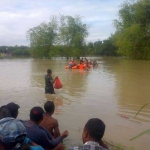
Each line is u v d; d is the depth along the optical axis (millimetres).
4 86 17047
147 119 9258
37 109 5215
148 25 49531
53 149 5547
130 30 47656
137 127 8336
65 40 59656
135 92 14469
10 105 5242
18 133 3645
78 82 18641
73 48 58969
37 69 31188
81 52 59844
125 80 19672
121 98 12805
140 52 49938
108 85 17109
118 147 6562
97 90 15156
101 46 88000
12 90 15406
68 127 8273
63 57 67750
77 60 55344
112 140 7156
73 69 30641
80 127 8281
